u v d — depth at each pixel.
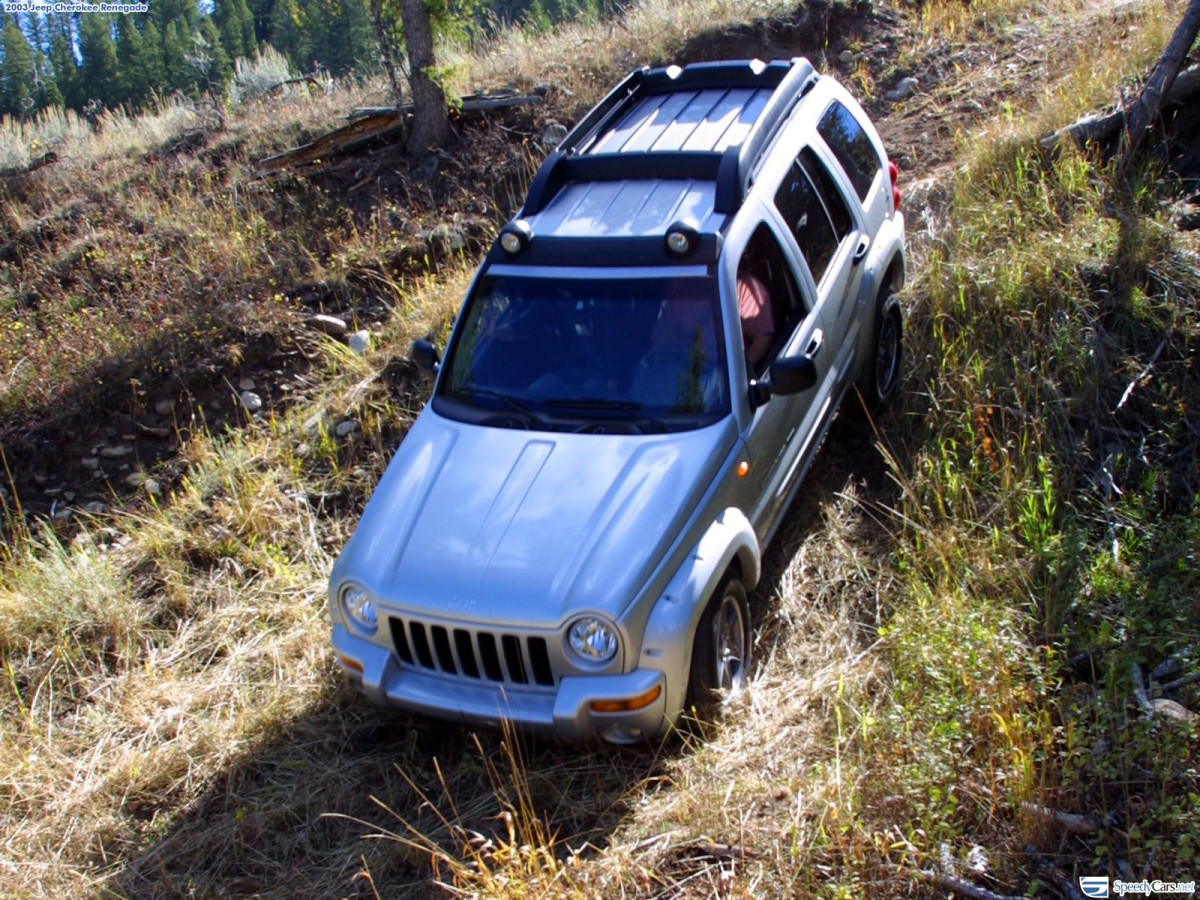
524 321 5.32
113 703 5.61
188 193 10.69
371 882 4.02
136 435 7.94
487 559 4.47
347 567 4.72
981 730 4.20
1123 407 6.08
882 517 5.95
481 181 9.91
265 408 8.01
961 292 6.81
